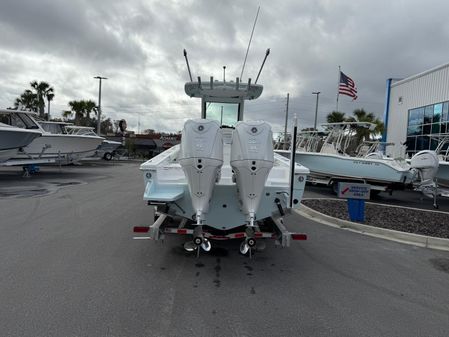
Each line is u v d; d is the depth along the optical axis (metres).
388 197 13.51
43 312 3.34
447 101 19.47
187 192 4.74
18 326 3.07
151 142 41.12
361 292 4.09
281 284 4.27
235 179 4.57
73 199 10.01
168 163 5.33
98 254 5.13
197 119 4.33
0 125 14.64
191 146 4.13
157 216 5.82
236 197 4.73
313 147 16.55
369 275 4.66
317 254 5.53
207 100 7.75
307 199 10.68
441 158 13.41
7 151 14.48
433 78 20.80
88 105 48.94
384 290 4.17
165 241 5.88
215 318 3.35
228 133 6.77
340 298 3.90
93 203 9.38
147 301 3.66
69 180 15.32
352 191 7.64
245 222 4.76
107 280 4.18
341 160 12.51
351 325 3.30
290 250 5.70
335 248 5.89
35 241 5.68
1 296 3.66
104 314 3.34
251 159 4.14
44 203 9.26
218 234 4.79
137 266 4.70
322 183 13.33
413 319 3.46
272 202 4.79
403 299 3.93
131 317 3.31
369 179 12.13
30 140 14.97
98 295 3.75
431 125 20.81
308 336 3.08
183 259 5.06
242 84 7.34
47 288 3.88
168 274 4.46
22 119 16.03
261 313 3.48
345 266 5.00
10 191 11.43
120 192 11.59
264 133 4.25
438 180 11.99
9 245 5.44
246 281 4.33
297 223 7.70
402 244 6.26
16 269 4.43
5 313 3.30
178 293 3.89
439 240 6.23
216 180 4.54
